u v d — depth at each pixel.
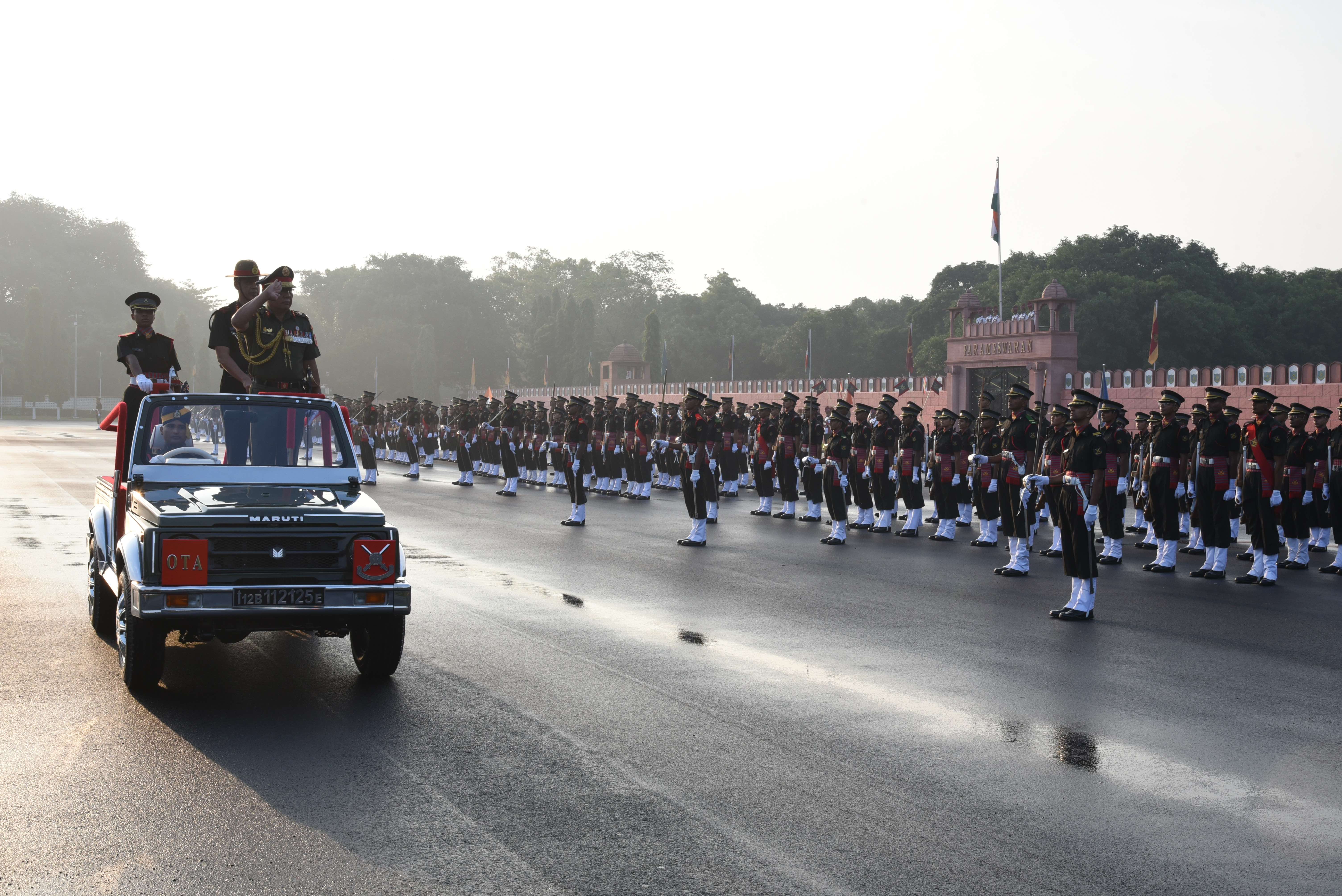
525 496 25.88
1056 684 7.71
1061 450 11.88
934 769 5.77
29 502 21.03
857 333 89.12
